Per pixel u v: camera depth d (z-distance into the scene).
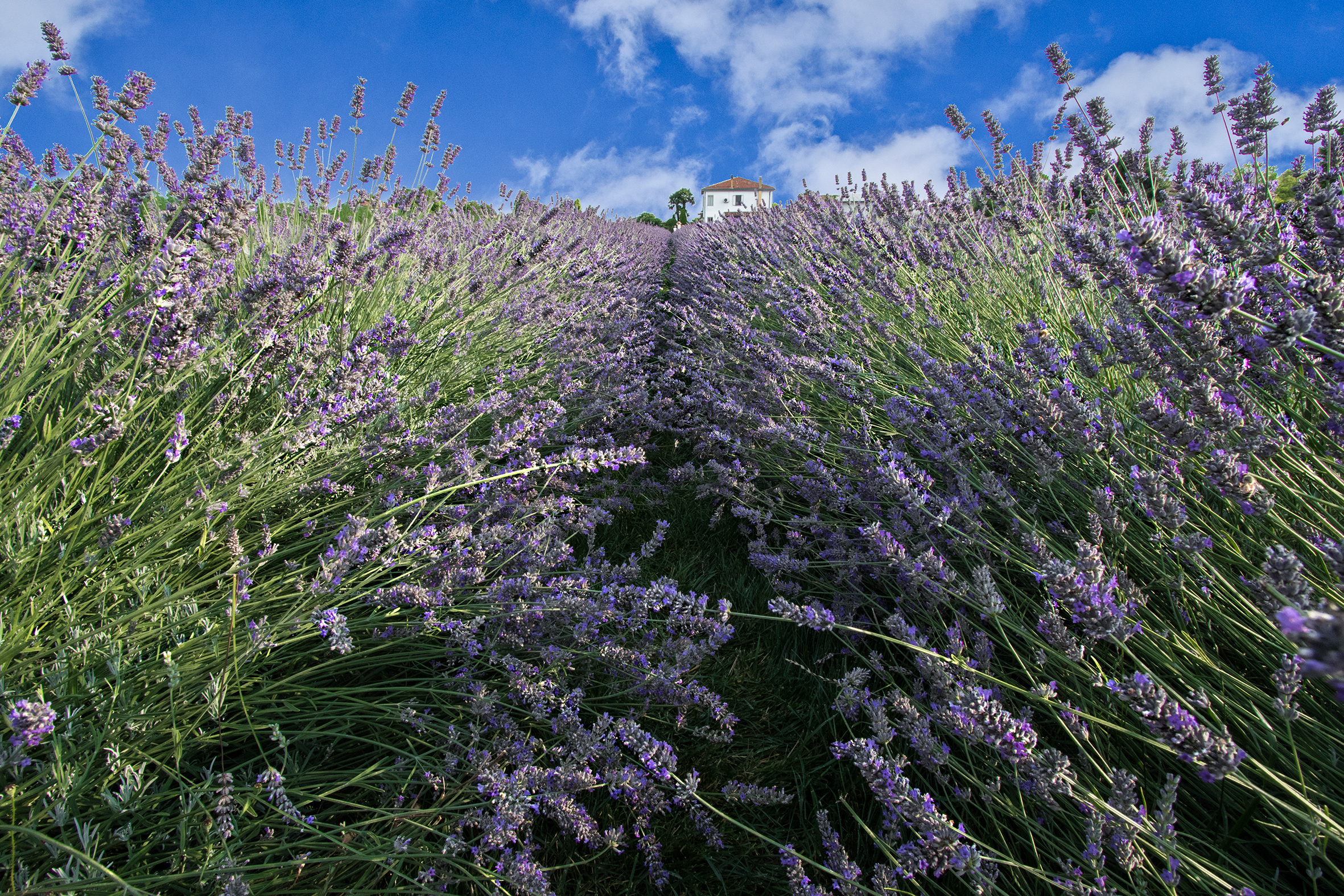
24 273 1.96
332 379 1.97
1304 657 0.55
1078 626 1.61
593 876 1.39
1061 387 1.60
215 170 1.98
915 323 3.30
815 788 1.58
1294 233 1.69
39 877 1.00
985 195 4.09
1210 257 1.38
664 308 6.34
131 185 2.49
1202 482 1.63
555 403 2.22
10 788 1.00
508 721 1.55
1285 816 1.05
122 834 1.09
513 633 1.72
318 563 1.81
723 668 2.00
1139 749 1.34
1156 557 1.56
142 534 1.51
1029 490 2.02
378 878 1.17
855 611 2.03
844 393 2.59
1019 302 3.24
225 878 1.04
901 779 1.12
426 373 2.99
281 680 1.45
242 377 1.98
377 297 3.33
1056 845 1.17
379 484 2.06
